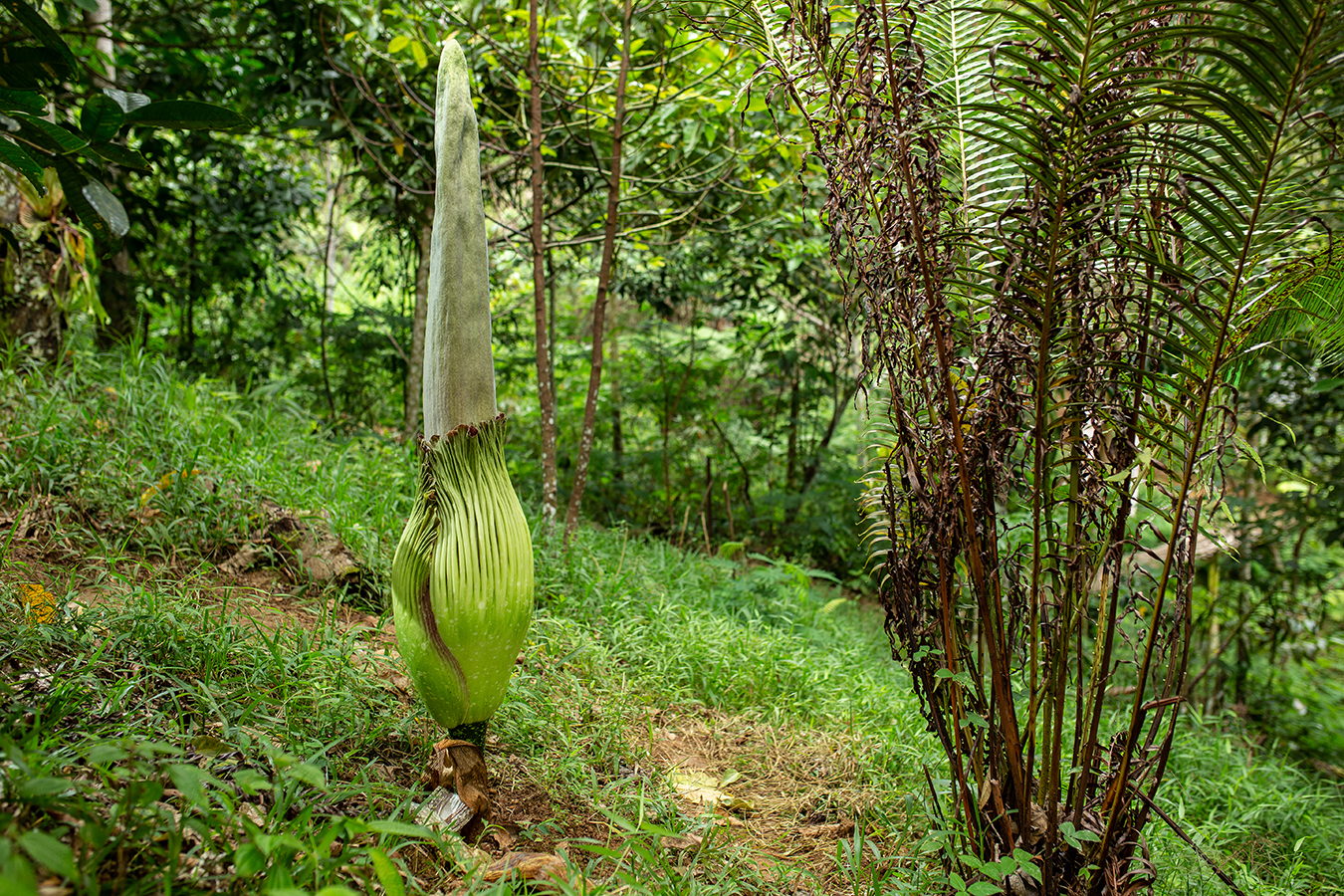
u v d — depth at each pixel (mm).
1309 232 1839
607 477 7461
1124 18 1903
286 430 4465
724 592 4766
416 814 1836
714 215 5969
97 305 4090
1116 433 1936
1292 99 1613
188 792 1260
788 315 8125
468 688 1859
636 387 7953
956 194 2277
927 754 2975
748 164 4887
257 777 1424
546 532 4262
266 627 2570
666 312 7852
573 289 10188
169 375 4121
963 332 2029
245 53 5734
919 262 1891
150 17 5539
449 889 1667
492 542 1834
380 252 7520
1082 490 1945
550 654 3135
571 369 7973
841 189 1979
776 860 2232
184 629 2279
